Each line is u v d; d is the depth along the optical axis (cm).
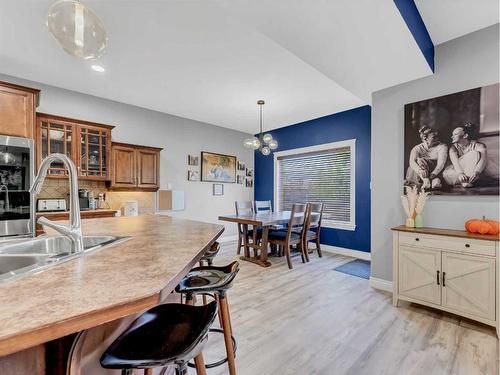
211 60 292
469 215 237
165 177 488
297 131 554
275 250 468
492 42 229
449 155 246
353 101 421
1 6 207
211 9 212
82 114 389
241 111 474
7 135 256
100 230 178
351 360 171
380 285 296
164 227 194
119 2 202
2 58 288
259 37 250
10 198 254
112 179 393
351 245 461
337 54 223
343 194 480
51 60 293
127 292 67
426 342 191
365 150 443
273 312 239
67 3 135
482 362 168
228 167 595
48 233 164
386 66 244
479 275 203
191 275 147
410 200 261
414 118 271
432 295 227
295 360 172
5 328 48
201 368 111
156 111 475
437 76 258
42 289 68
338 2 159
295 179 564
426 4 206
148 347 88
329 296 276
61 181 364
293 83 353
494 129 223
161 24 230
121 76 334
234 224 604
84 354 84
